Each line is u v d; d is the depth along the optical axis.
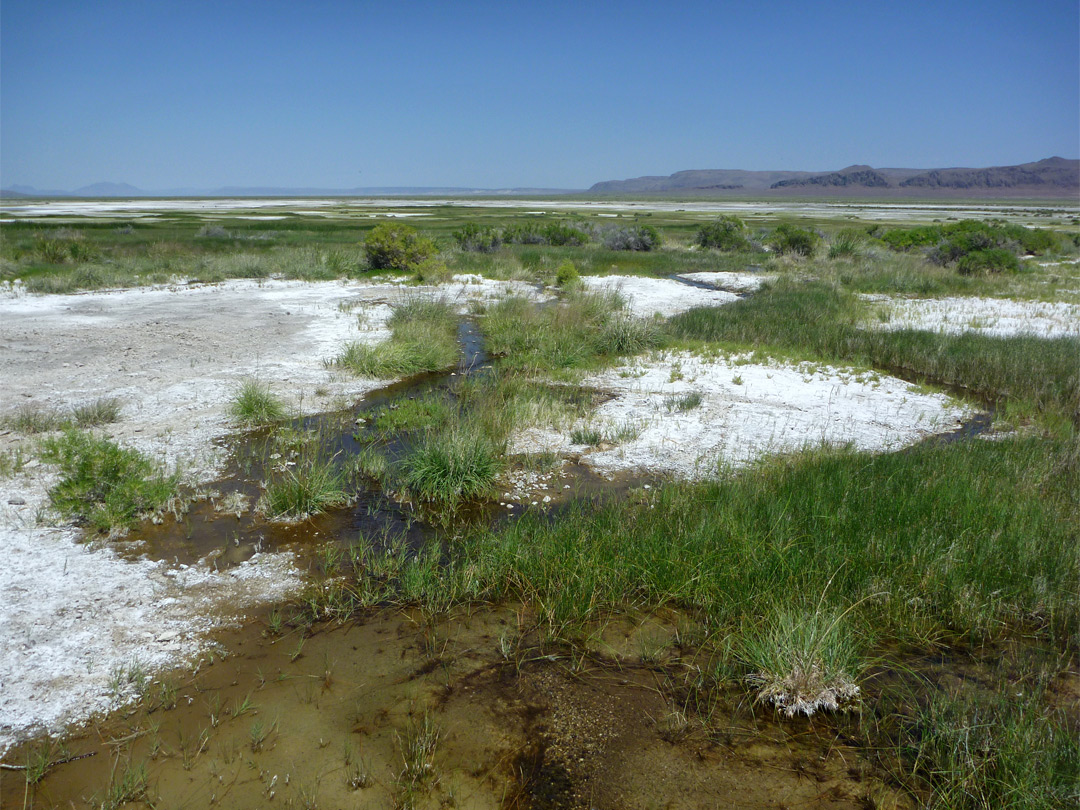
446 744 3.66
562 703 3.99
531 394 9.89
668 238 39.59
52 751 3.54
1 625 4.44
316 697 4.00
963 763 3.43
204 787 3.34
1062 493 6.70
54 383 9.82
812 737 3.77
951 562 5.25
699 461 7.67
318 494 6.42
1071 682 4.17
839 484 6.62
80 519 5.98
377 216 72.56
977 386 11.31
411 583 5.10
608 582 5.21
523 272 22.06
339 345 12.70
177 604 4.85
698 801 3.32
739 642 4.45
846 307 17.34
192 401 9.28
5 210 83.38
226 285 19.78
